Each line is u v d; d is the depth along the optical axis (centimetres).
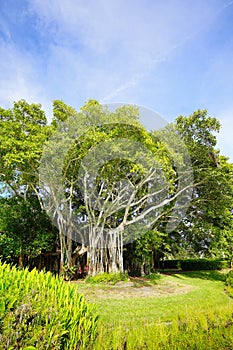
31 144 899
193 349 262
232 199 1397
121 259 1200
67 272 1143
